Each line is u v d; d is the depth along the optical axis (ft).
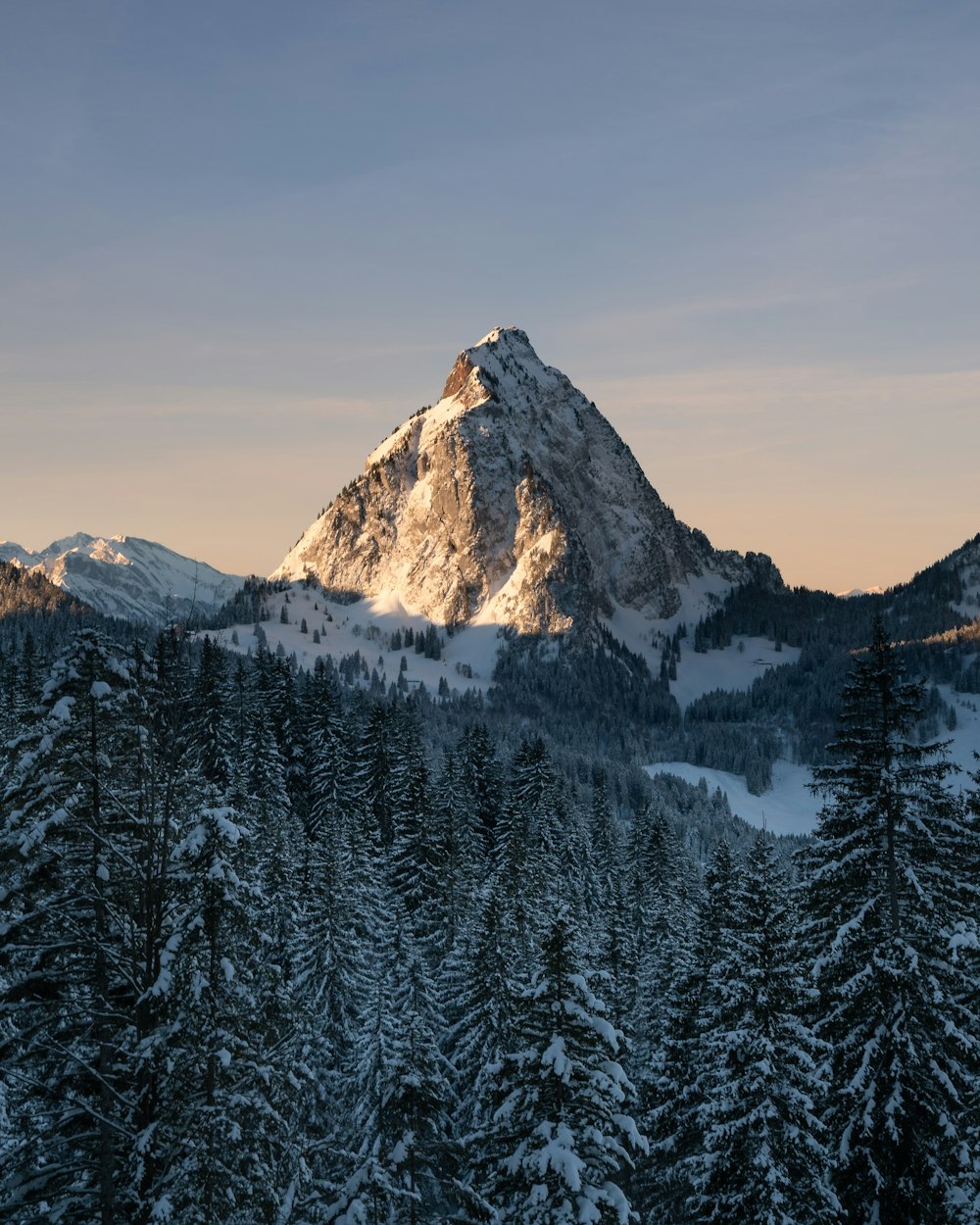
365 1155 93.45
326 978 154.51
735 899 106.63
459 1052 140.77
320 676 347.15
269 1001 86.02
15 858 68.23
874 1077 93.71
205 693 262.88
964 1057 94.12
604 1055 85.87
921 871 98.27
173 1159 66.44
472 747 354.74
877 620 102.89
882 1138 92.53
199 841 69.67
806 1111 93.45
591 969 89.66
